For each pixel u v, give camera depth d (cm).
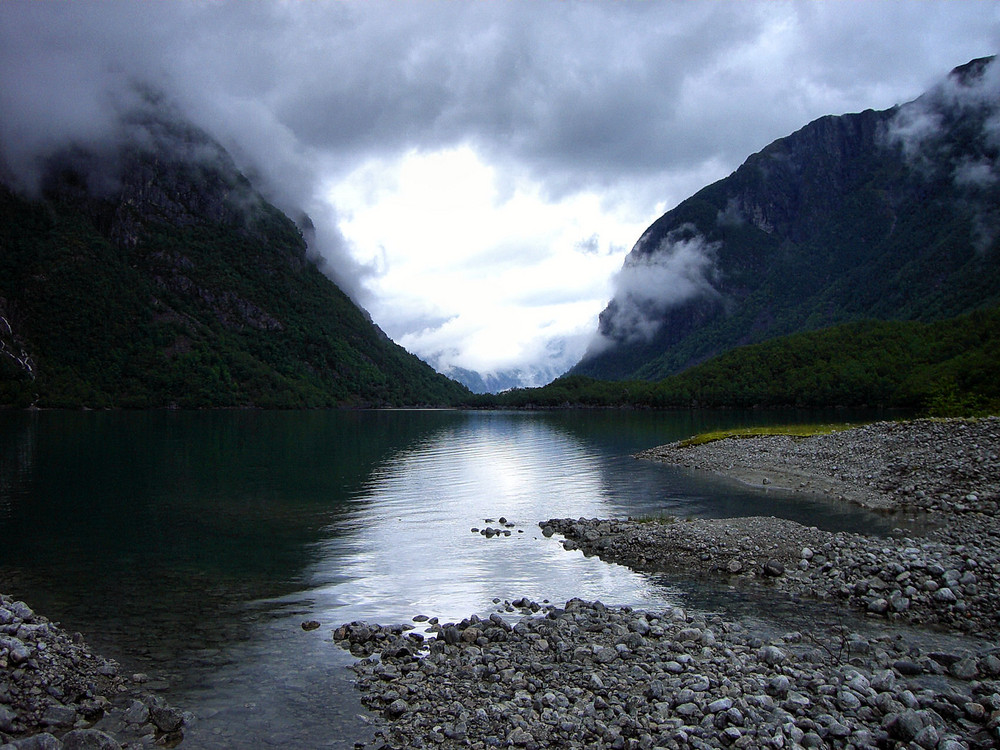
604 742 1312
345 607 2275
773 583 2511
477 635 1909
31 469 6166
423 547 3166
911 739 1271
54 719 1400
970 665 1617
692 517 3744
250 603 2316
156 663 1764
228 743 1344
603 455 7775
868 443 5712
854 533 3194
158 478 5597
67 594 2419
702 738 1295
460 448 8912
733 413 19588
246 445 9194
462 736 1353
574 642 1844
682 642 1852
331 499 4578
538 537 3375
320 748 1323
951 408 9850
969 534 3044
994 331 18625
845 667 1636
